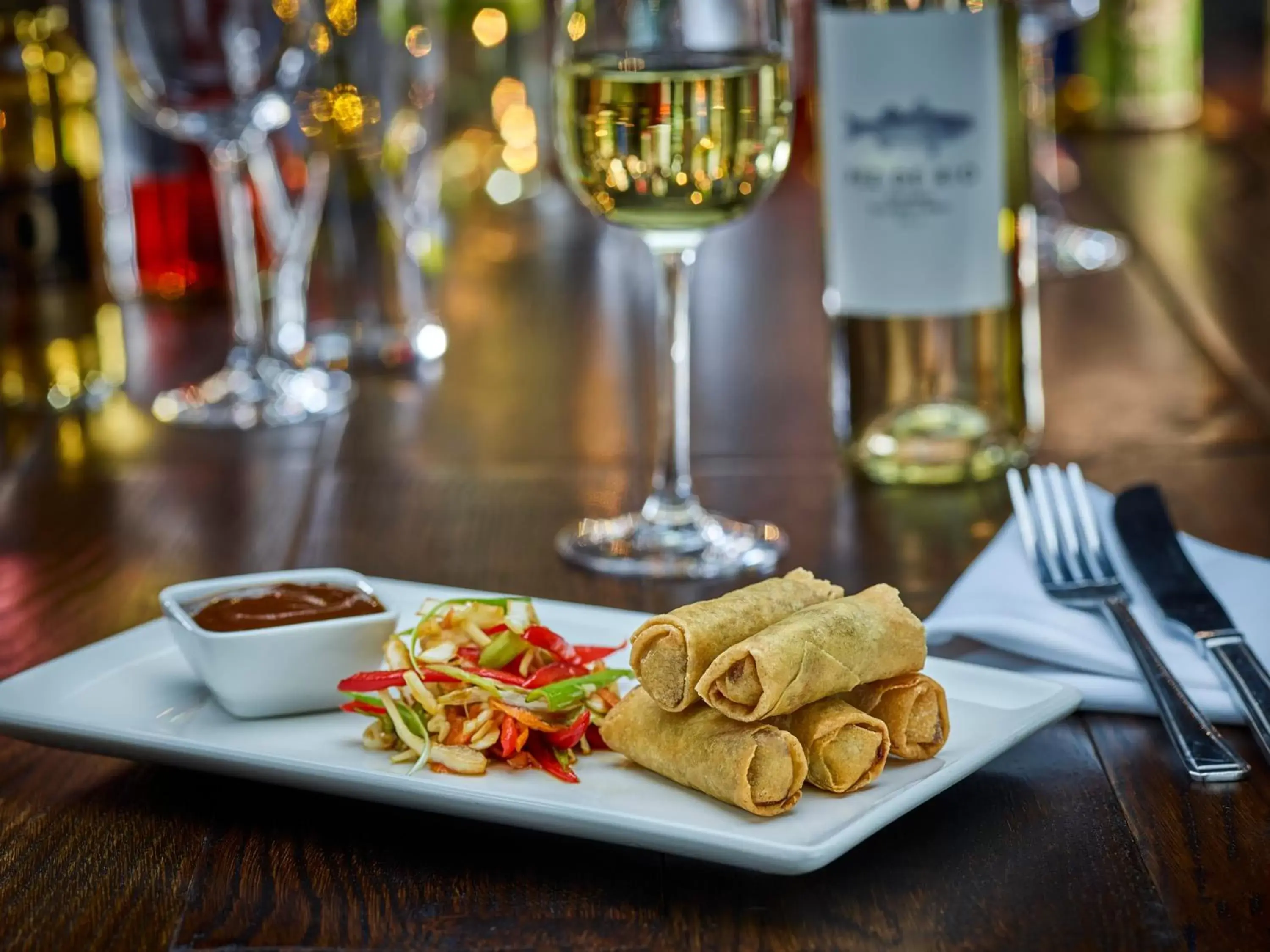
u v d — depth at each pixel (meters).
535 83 1.91
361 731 0.82
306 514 1.07
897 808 0.76
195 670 0.83
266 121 1.23
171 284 1.49
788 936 0.74
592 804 0.76
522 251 1.64
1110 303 1.41
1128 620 0.86
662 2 0.95
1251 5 2.72
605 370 1.30
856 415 1.08
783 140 0.97
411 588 0.90
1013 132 1.06
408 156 1.34
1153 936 0.73
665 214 0.97
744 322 1.41
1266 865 0.76
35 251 1.21
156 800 0.80
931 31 1.03
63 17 1.18
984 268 1.06
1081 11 1.59
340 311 1.34
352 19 1.32
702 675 0.77
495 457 1.14
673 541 1.00
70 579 0.99
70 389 1.24
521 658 0.83
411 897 0.75
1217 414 1.17
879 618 0.78
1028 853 0.77
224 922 0.75
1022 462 1.10
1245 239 1.57
